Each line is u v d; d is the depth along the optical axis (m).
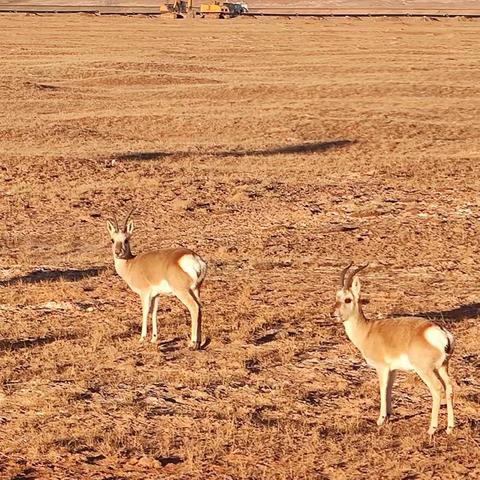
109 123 45.62
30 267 20.84
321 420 11.49
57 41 97.81
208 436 10.85
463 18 144.50
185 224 25.80
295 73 68.44
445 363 10.52
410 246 22.66
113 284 18.88
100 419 11.55
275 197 29.12
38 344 14.80
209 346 14.55
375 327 10.92
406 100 53.84
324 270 20.33
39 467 10.02
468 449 10.29
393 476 9.60
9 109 50.41
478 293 18.06
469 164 35.03
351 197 28.97
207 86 59.78
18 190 29.97
